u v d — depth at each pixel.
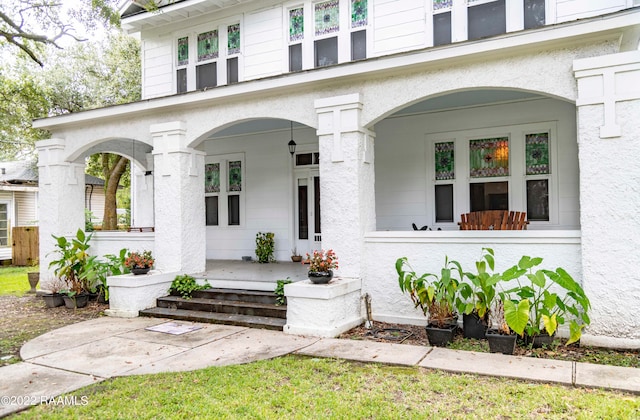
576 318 5.55
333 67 6.78
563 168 7.96
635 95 5.14
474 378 4.46
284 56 9.86
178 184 8.34
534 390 4.11
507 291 5.48
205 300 7.70
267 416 3.72
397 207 9.31
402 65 6.33
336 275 6.93
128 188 26.02
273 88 7.34
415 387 4.25
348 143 6.83
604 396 3.96
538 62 5.74
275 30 10.00
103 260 9.59
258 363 5.02
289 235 10.85
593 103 5.34
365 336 6.13
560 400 3.88
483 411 3.72
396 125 9.34
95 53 17.72
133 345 5.89
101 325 7.04
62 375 4.80
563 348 5.36
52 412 3.87
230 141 11.62
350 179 6.82
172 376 4.68
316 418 3.67
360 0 9.17
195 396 4.15
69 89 16.97
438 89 6.33
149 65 11.65
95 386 4.45
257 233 11.23
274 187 11.05
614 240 5.27
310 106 7.29
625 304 5.21
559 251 5.72
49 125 9.80
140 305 7.71
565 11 7.63
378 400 3.98
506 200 8.42
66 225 9.94
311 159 10.66
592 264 5.37
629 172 5.19
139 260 7.99
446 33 8.41
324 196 7.01
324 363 4.98
